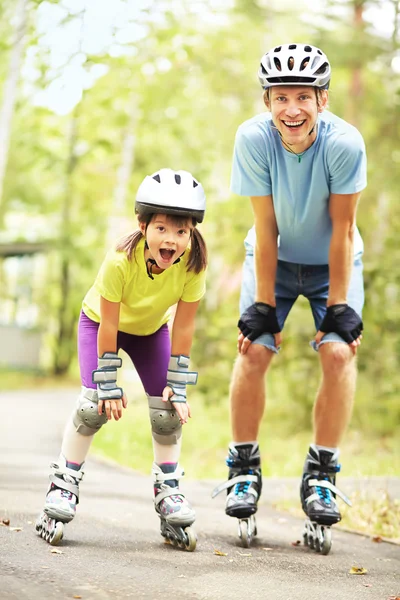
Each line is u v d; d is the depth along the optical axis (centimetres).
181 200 392
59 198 2600
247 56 1789
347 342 453
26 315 2977
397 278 1064
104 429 1116
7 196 2509
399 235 1130
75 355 2742
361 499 599
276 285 481
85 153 2417
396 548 482
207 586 356
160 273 411
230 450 462
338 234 445
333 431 455
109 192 2494
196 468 860
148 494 613
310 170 434
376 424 1107
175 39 1453
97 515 501
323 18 1441
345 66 1430
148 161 2217
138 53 1409
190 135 2062
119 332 438
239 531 446
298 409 1181
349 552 458
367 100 1465
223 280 1334
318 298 480
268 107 431
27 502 522
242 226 1259
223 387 1198
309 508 445
